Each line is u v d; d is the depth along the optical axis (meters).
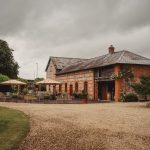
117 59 33.94
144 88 24.33
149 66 35.28
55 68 51.03
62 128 10.71
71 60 54.16
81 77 41.44
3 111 16.44
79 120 13.07
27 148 7.81
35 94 36.59
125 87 33.62
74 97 36.06
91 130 10.46
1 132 9.52
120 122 12.69
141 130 10.71
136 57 35.38
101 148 7.97
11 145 7.88
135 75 34.31
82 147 8.03
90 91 38.56
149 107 22.14
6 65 52.12
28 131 9.98
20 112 16.05
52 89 51.94
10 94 34.47
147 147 8.20
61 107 21.22
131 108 20.94
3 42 52.41
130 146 8.26
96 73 37.81
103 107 21.83
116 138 9.22
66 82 46.69
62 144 8.30
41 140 8.71
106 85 36.75
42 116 14.33
